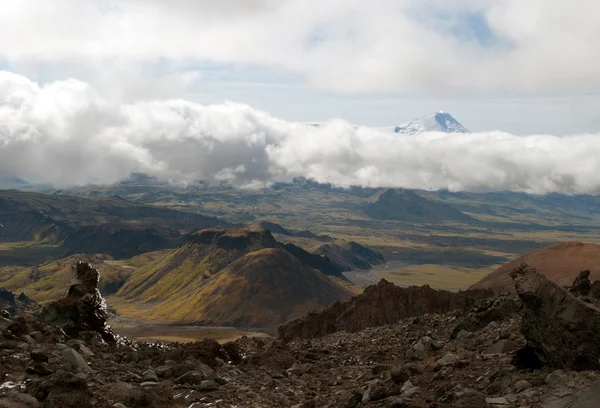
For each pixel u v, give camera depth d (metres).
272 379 26.83
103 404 18.45
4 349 23.97
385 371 28.36
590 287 31.42
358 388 24.98
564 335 18.55
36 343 26.11
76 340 28.89
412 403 17.95
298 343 47.97
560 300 19.09
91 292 34.31
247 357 32.84
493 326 33.00
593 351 17.73
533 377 18.50
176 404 21.00
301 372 30.91
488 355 23.98
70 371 22.03
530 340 20.09
